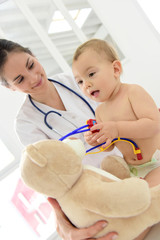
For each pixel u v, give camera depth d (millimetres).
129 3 2549
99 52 678
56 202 555
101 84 664
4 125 1916
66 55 3104
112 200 413
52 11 2771
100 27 3139
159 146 662
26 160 431
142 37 2584
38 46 2768
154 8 2604
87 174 462
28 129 936
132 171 701
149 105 644
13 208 2033
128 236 459
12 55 807
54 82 1064
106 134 611
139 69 2582
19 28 2627
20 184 1981
